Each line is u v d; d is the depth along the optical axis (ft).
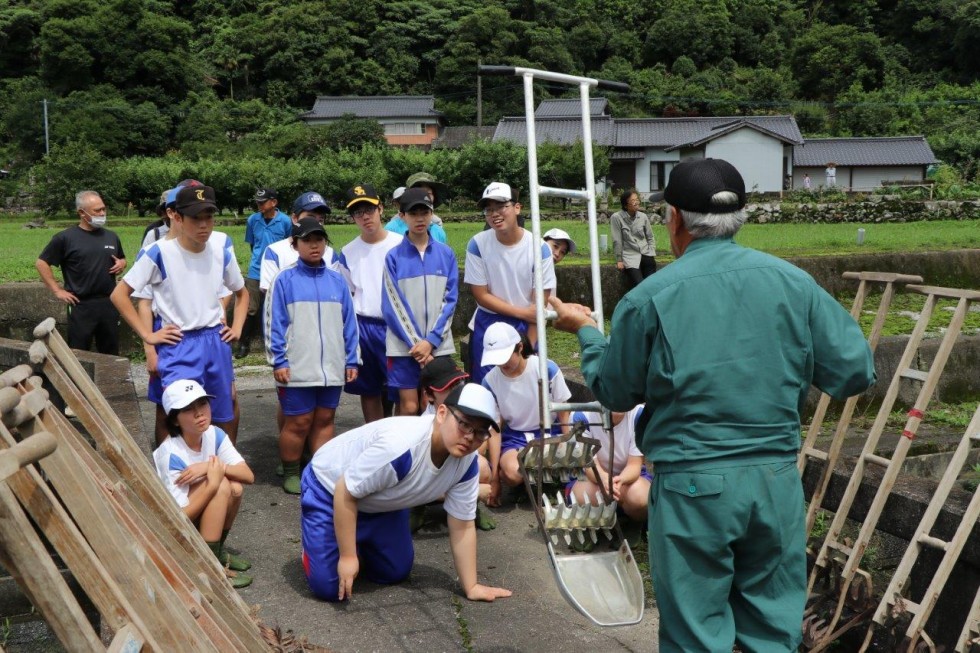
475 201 140.46
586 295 40.91
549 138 169.07
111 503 9.51
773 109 244.83
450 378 16.35
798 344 9.31
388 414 24.76
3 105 225.15
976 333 32.30
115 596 7.05
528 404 18.25
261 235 34.01
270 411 26.61
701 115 246.47
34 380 10.28
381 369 21.97
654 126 187.32
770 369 9.20
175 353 18.43
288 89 271.08
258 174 145.89
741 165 172.55
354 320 20.04
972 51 264.72
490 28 262.67
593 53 270.05
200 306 18.67
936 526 12.58
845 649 13.19
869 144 184.65
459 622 13.66
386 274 20.44
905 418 23.90
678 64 267.18
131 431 17.19
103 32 238.68
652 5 288.71
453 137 235.81
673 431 9.32
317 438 20.02
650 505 9.63
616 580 11.71
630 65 266.16
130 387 20.92
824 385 9.59
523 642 13.06
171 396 14.94
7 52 256.73
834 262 43.88
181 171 151.23
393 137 241.76
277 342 19.17
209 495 14.99
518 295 19.94
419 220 20.13
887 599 11.92
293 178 146.20
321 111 246.27
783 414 9.27
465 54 263.08
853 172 182.39
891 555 16.81
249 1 302.86
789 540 9.35
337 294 19.53
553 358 29.84
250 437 23.84
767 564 9.41
